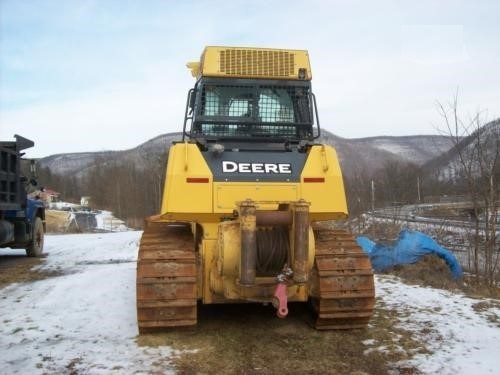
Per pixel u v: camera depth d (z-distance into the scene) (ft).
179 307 17.95
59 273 35.42
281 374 15.65
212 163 19.34
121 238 64.08
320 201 19.45
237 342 18.42
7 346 18.61
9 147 40.32
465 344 18.19
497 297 26.84
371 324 20.53
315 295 18.86
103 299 25.75
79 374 15.67
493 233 33.22
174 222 24.04
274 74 22.38
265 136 22.17
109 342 18.75
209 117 21.94
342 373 15.67
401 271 32.27
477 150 34.12
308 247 17.08
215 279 18.48
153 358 16.88
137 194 166.91
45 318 22.47
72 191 388.16
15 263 41.06
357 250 19.48
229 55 22.22
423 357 16.85
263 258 17.46
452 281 30.68
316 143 20.79
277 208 18.90
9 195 38.63
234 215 18.84
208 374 15.64
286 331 19.60
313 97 22.61
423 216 58.70
